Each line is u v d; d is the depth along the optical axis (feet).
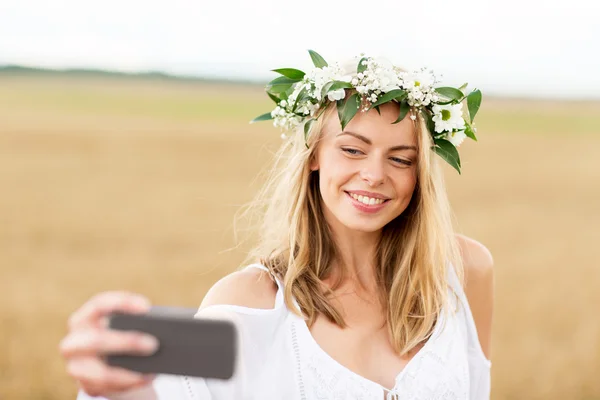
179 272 28.17
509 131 94.27
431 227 6.49
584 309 23.88
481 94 6.61
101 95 126.52
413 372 6.18
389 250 6.66
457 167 6.53
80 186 49.85
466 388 6.42
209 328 3.38
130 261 29.96
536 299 25.16
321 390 5.90
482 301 7.29
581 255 33.09
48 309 23.15
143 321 3.40
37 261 30.14
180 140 75.25
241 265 6.91
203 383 5.31
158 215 41.16
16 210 41.24
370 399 5.90
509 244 35.01
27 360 18.06
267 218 6.84
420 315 6.49
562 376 17.85
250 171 57.57
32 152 64.28
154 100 123.03
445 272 6.68
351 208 6.06
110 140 73.26
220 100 128.98
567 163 67.56
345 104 5.97
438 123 6.36
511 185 54.39
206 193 48.16
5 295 24.71
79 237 35.19
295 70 6.63
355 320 6.39
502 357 19.35
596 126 103.09
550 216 43.39
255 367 5.96
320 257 6.52
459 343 6.57
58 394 16.39
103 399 3.87
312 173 6.58
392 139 5.99
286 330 6.12
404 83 6.06
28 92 125.29
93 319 3.41
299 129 6.51
